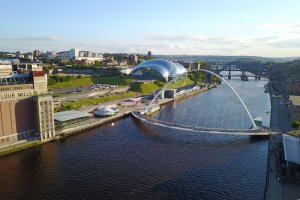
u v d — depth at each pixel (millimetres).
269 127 188875
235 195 106938
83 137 177875
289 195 100938
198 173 125188
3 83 160625
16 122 160625
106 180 118250
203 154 148375
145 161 138500
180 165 133875
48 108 167750
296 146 131875
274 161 131625
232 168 130875
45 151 152125
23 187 112375
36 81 169625
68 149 155375
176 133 187375
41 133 165250
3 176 121750
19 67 198500
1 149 147000
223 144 164625
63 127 185750
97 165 133375
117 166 132250
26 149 154750
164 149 155875
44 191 109500
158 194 107125
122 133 187375
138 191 109312
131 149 155750
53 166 132125
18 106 160875
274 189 105125
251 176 122562
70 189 111000
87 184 114875
